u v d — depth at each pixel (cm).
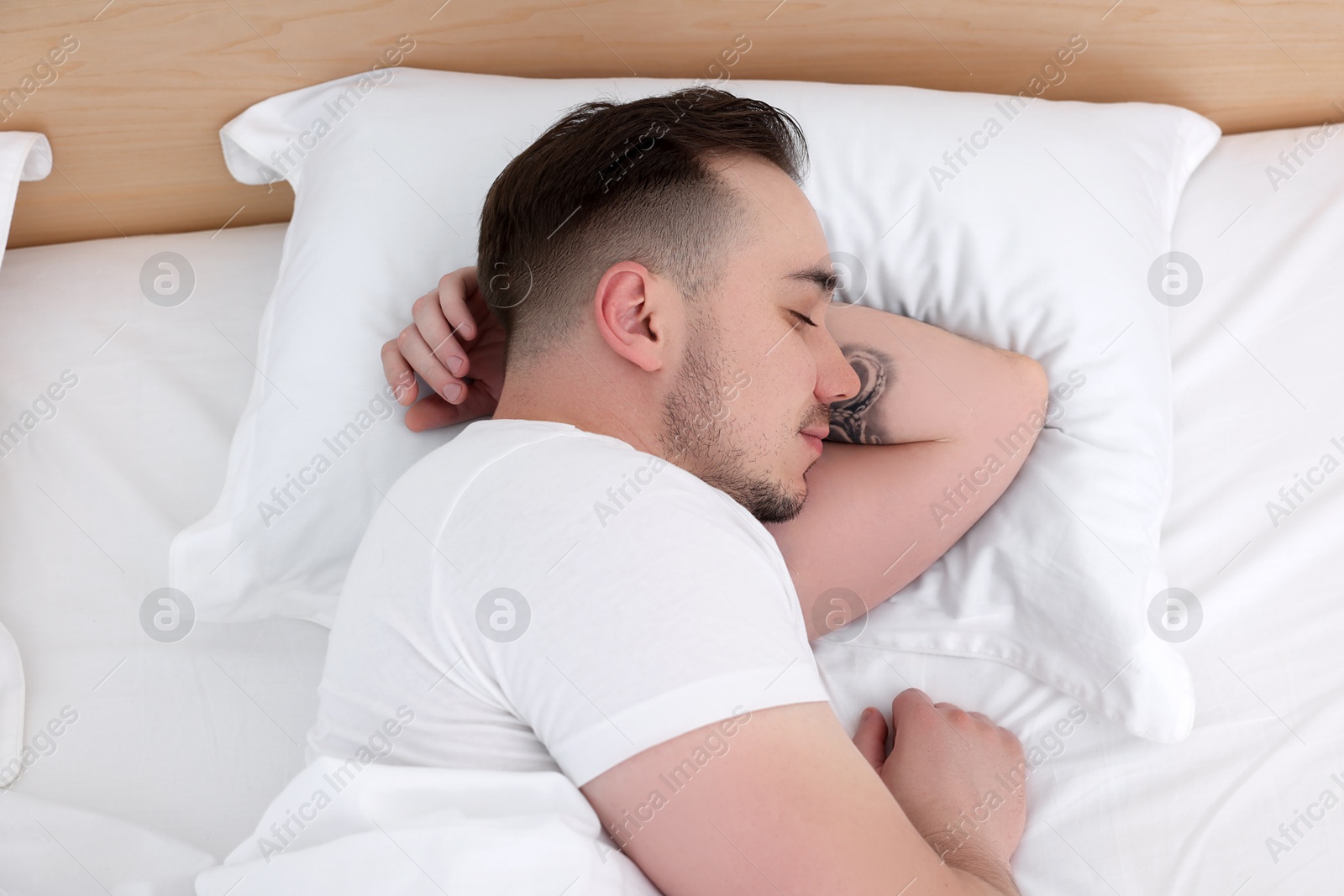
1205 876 82
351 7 121
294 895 63
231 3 119
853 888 58
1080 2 126
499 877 61
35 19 118
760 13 125
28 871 79
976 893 66
